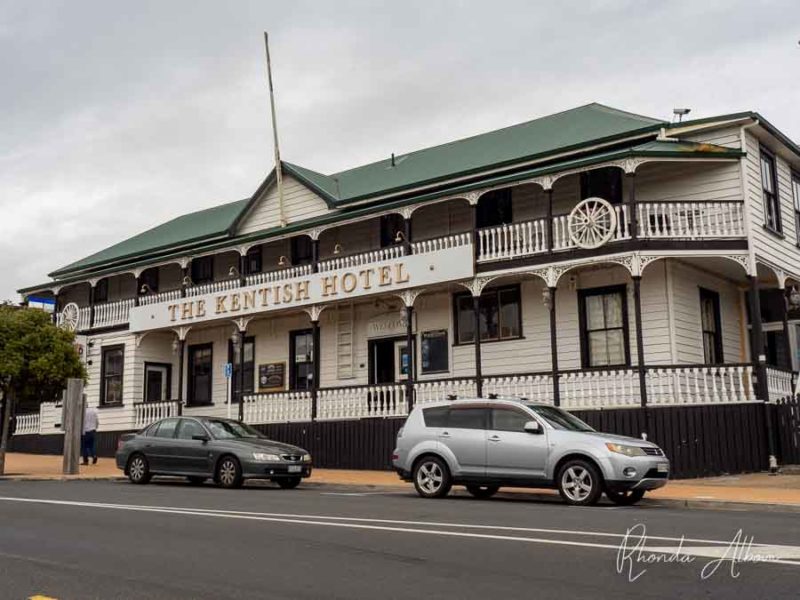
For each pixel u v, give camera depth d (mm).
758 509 12953
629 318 20828
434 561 8117
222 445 17875
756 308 19156
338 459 23250
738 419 18438
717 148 19922
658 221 19500
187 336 30641
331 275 24219
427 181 23688
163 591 6961
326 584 7156
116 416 30000
